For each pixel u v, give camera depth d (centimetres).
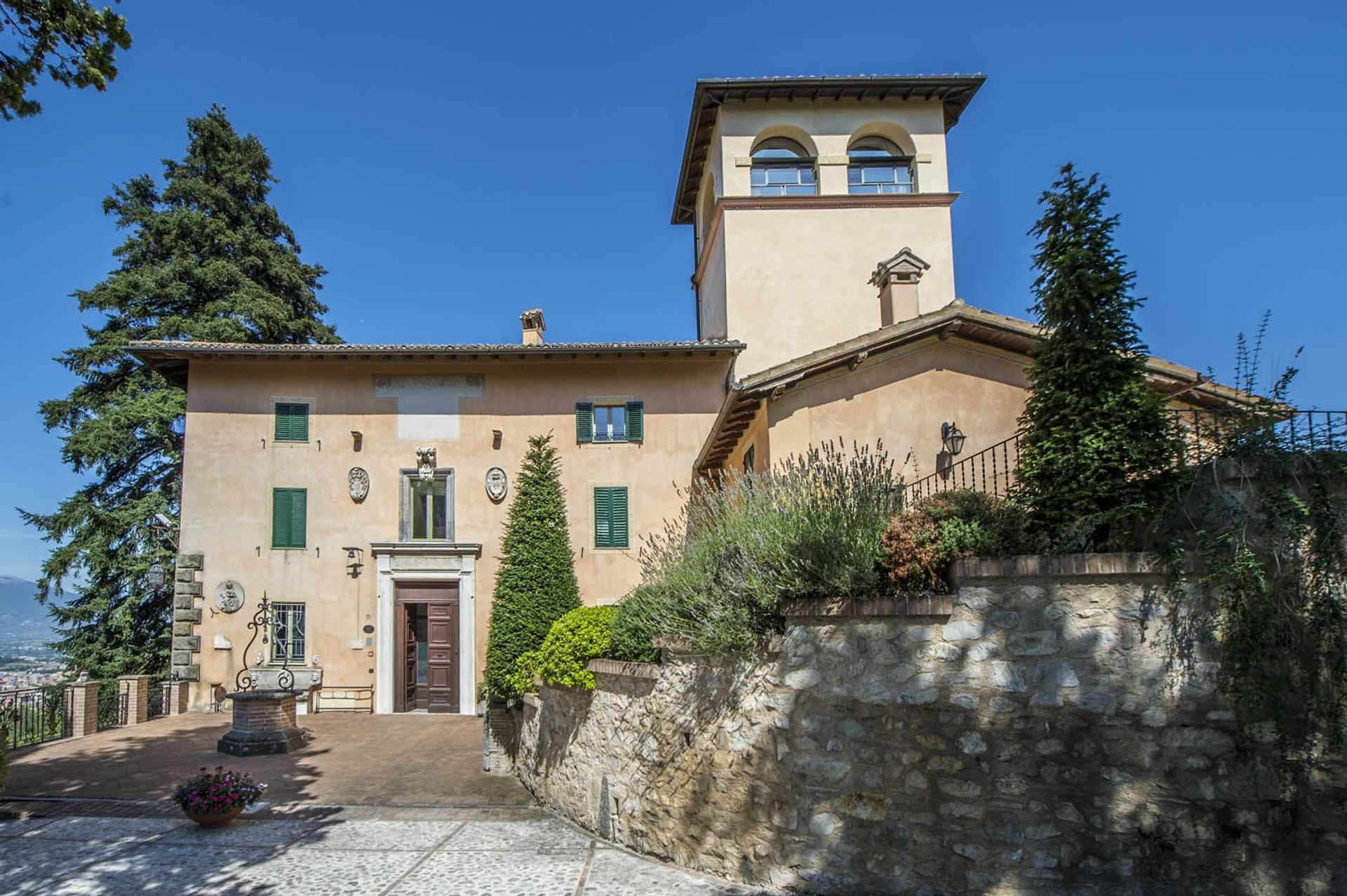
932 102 2020
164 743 1416
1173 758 545
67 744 1407
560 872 739
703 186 2356
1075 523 608
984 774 581
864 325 1930
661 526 1825
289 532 1830
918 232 1969
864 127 2017
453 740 1465
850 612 635
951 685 597
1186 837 536
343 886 716
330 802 1037
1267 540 532
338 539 1830
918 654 611
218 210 2508
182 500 1828
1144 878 541
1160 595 560
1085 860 553
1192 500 562
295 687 1756
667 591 811
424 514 1864
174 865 778
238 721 1367
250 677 1769
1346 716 510
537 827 910
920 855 593
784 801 654
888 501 714
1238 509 543
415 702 1827
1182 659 549
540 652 1053
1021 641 584
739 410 1234
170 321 2305
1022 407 1161
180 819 946
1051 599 581
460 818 956
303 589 1812
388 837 871
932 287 1947
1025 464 668
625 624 885
